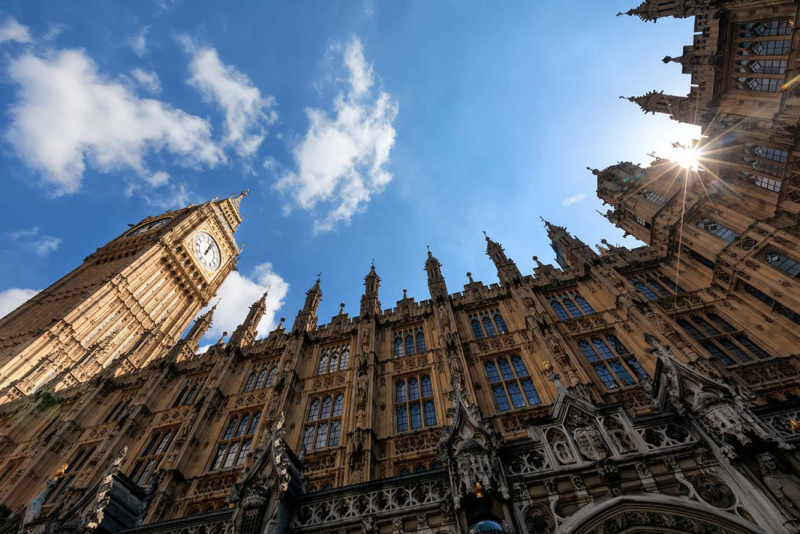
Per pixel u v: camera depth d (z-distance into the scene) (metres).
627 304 21.22
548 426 11.95
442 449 11.52
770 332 19.02
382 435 19.16
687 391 10.97
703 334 20.50
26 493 23.03
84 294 56.41
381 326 27.05
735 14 24.19
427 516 10.58
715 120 26.23
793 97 20.70
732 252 21.78
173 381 29.42
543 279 27.14
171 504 18.39
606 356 20.09
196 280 78.00
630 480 9.96
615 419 11.53
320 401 22.70
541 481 10.41
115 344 54.56
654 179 30.17
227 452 21.02
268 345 29.44
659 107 30.83
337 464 18.17
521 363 21.27
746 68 24.61
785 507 8.18
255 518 10.66
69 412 30.12
